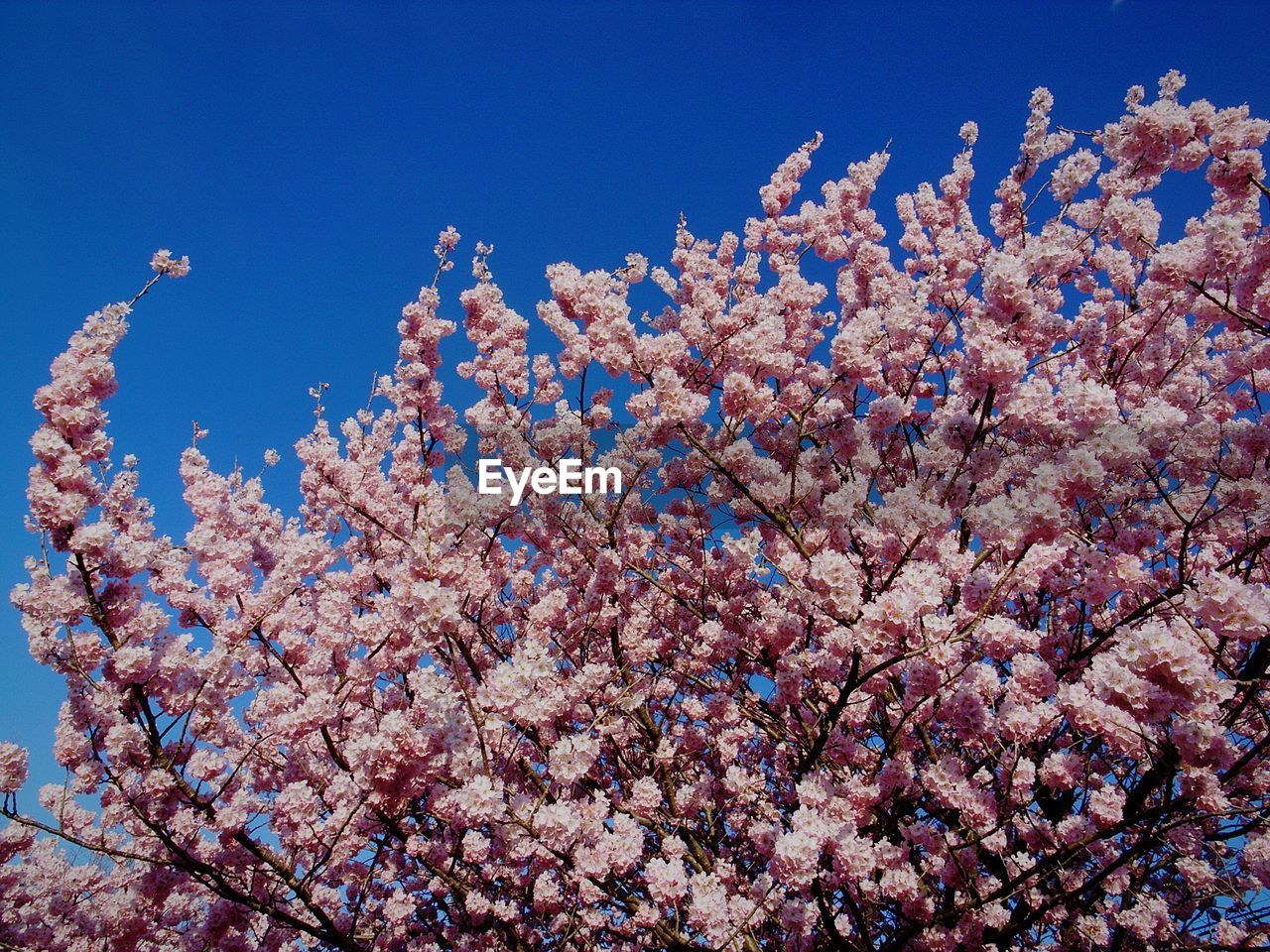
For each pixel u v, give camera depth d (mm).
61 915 7465
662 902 4555
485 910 6020
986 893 4703
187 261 4578
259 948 6641
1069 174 6258
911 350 6504
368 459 8305
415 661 6391
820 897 4609
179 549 6047
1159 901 4840
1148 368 7207
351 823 5688
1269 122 4961
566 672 7211
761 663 5977
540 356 8102
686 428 5148
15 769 4320
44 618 4523
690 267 8445
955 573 5270
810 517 5883
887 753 5461
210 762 5852
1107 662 3520
